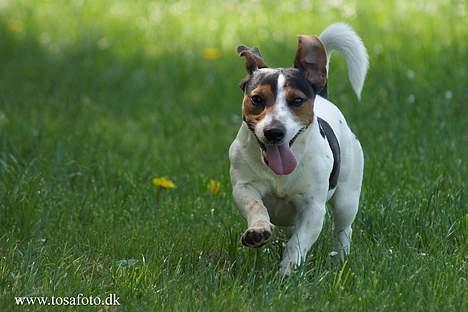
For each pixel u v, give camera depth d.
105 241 10.10
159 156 14.17
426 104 14.71
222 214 10.97
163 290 8.62
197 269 9.28
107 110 16.92
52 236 10.34
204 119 15.85
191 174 12.92
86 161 13.03
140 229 10.51
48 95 17.42
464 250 9.79
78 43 20.69
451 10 19.91
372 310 8.23
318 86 9.14
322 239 10.06
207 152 14.36
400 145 13.10
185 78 18.22
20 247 9.95
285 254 9.14
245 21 20.98
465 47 17.39
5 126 14.84
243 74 18.06
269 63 17.78
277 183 9.18
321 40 9.59
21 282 8.71
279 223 9.67
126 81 18.38
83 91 17.78
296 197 9.26
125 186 12.20
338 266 9.30
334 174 9.65
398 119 14.41
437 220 10.23
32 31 21.47
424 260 9.27
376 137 13.66
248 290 8.74
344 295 8.55
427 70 16.53
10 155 12.40
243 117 9.08
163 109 16.89
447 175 11.73
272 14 21.23
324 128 9.57
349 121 14.48
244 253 9.76
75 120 15.98
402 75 16.22
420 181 11.63
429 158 12.44
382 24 19.39
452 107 14.70
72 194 11.79
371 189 11.38
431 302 8.28
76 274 8.94
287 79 8.89
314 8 21.25
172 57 19.53
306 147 9.10
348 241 10.07
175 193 11.97
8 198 10.88
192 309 8.19
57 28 21.70
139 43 20.50
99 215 11.12
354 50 10.11
